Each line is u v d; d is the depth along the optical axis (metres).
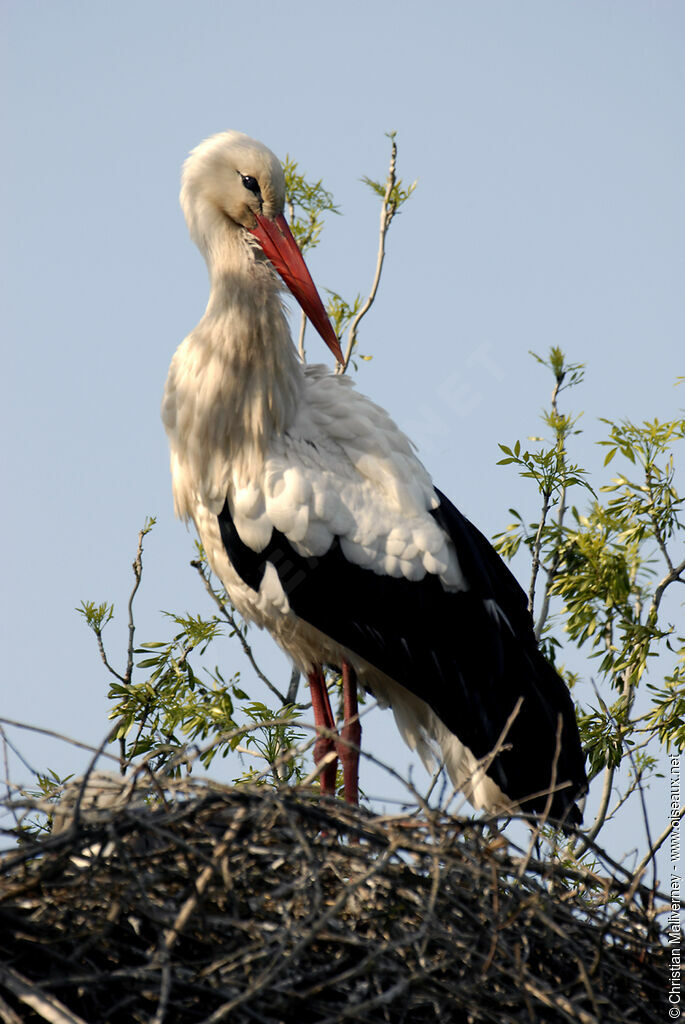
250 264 11.27
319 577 10.95
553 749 11.26
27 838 7.20
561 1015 7.03
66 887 6.89
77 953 6.57
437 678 11.11
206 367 11.09
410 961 6.98
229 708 11.79
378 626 11.02
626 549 12.97
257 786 7.79
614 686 12.74
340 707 13.30
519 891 7.29
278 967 6.11
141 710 11.73
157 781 7.26
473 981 6.86
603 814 11.59
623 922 7.83
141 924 6.96
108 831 6.68
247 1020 6.45
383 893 7.11
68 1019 6.07
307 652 11.60
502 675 11.23
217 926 6.81
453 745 11.30
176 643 12.41
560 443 12.59
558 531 12.98
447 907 7.14
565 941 7.01
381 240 14.83
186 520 11.73
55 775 9.82
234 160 11.44
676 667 12.38
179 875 6.93
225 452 11.06
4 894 6.79
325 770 11.11
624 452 12.97
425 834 7.29
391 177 14.90
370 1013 6.77
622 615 12.80
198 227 11.59
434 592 11.09
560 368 12.84
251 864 7.05
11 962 6.62
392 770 7.07
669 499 12.80
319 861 6.91
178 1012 6.62
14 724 7.40
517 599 11.81
